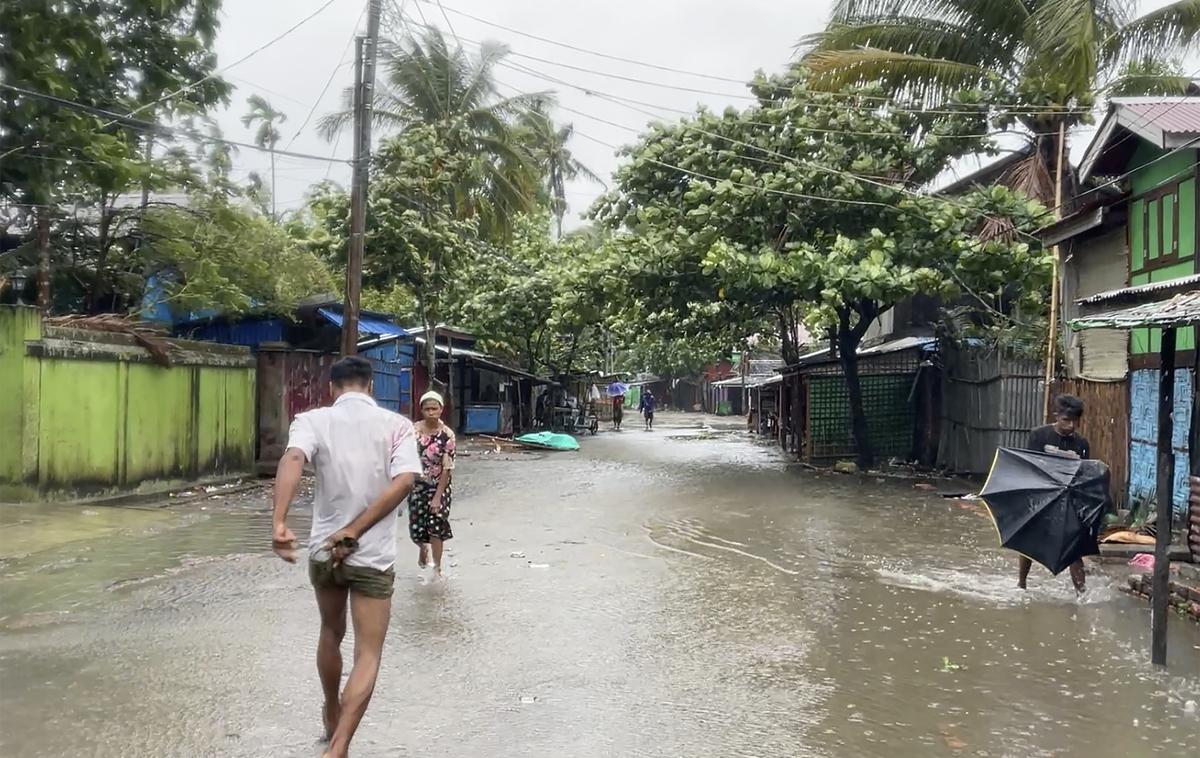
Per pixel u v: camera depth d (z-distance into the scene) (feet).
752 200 57.26
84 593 24.84
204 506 42.37
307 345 69.10
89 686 17.38
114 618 22.27
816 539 35.78
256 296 59.72
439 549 27.94
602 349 142.10
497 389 111.96
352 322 49.75
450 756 14.51
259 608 23.35
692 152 61.82
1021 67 58.59
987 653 20.59
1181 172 36.65
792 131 60.23
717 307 71.61
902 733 15.81
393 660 19.38
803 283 54.44
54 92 37.58
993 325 60.85
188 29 45.88
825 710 16.92
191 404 47.62
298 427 14.11
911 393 71.05
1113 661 20.02
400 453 14.21
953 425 63.16
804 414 72.84
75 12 38.37
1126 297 31.86
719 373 225.56
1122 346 43.16
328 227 73.92
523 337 118.11
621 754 14.74
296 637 20.76
